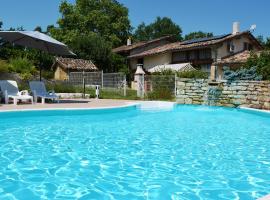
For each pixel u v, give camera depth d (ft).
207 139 30.73
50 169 19.62
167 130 35.68
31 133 30.96
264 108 51.57
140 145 27.35
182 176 18.88
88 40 149.38
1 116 35.99
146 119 44.91
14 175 18.24
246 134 33.83
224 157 23.76
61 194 15.48
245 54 113.09
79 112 42.91
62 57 145.38
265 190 16.62
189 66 116.88
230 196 15.69
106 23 196.34
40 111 39.65
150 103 58.39
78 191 15.98
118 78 84.23
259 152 25.55
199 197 15.51
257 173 19.69
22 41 54.65
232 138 31.45
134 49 155.22
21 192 15.60
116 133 32.86
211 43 117.39
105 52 147.84
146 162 21.94
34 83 53.26
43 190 15.97
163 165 21.24
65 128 34.45
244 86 55.62
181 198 15.35
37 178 17.83
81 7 203.51
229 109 56.08
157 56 140.67
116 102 57.21
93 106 47.06
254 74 57.31
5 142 26.78
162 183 17.53
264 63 59.72
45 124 36.63
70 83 95.96
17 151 23.89
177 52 135.44
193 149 26.27
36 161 21.34
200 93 62.08
